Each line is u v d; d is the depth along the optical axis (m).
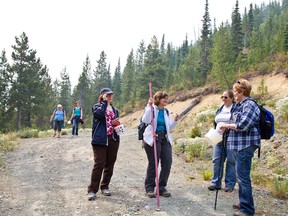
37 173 7.72
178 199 5.61
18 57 46.66
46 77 58.06
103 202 5.38
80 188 6.30
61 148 11.77
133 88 67.25
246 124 4.47
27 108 47.25
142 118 5.70
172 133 16.48
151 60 58.34
